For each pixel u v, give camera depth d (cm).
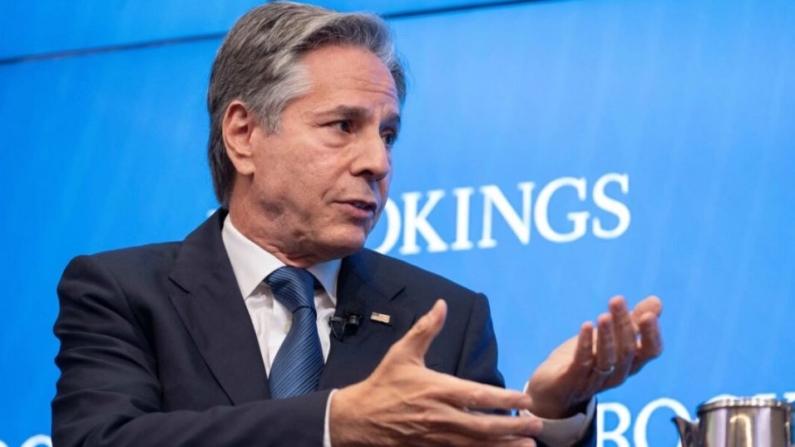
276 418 461
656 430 661
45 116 809
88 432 489
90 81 811
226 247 567
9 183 800
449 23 755
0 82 821
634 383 667
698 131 696
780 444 441
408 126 742
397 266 577
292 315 545
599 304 688
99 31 819
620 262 689
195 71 800
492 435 438
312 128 550
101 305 539
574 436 494
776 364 654
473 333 557
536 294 698
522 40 740
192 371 521
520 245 706
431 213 724
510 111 730
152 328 534
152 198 782
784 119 686
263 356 538
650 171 696
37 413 757
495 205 716
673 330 670
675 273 679
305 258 559
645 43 718
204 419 473
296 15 565
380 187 554
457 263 712
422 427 440
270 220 557
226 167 578
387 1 768
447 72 746
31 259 784
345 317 546
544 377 489
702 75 704
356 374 523
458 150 730
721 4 711
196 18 809
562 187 709
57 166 798
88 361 523
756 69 697
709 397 657
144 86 803
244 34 571
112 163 793
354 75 554
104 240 781
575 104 720
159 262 558
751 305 664
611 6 730
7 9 834
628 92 713
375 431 448
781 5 704
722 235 677
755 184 680
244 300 548
